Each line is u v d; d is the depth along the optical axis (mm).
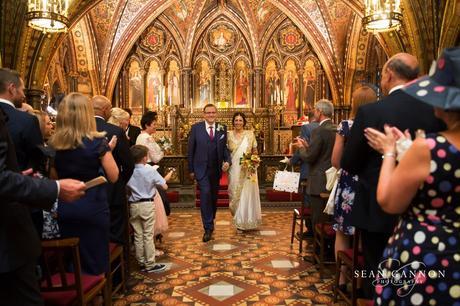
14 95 2783
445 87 1595
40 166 2834
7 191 1666
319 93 15266
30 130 2711
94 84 14523
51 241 2428
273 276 4523
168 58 15305
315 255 4891
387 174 1743
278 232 6668
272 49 15328
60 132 3006
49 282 2506
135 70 15391
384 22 7156
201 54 15383
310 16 13906
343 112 14539
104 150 3070
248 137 6691
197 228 7051
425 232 1684
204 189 6199
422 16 8531
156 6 13711
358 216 2590
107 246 3170
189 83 15023
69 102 3014
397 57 2477
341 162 2635
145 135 5910
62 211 2994
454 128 1646
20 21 8680
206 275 4574
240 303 3801
